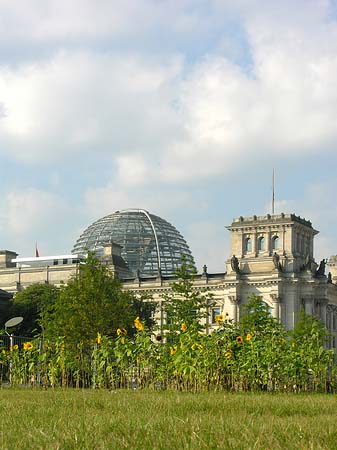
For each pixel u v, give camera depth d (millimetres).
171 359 51469
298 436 19797
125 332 54094
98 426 21938
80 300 92000
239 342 51281
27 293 176250
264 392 48188
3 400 33469
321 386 52531
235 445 18141
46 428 21750
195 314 84375
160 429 21109
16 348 57562
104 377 53656
